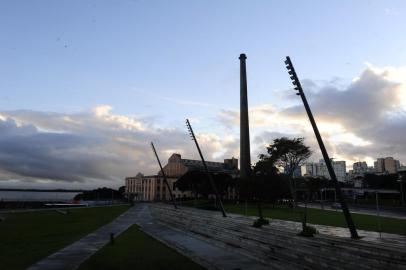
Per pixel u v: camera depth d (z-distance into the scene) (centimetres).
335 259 2175
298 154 9219
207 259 2552
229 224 4397
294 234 3053
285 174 9119
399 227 3722
